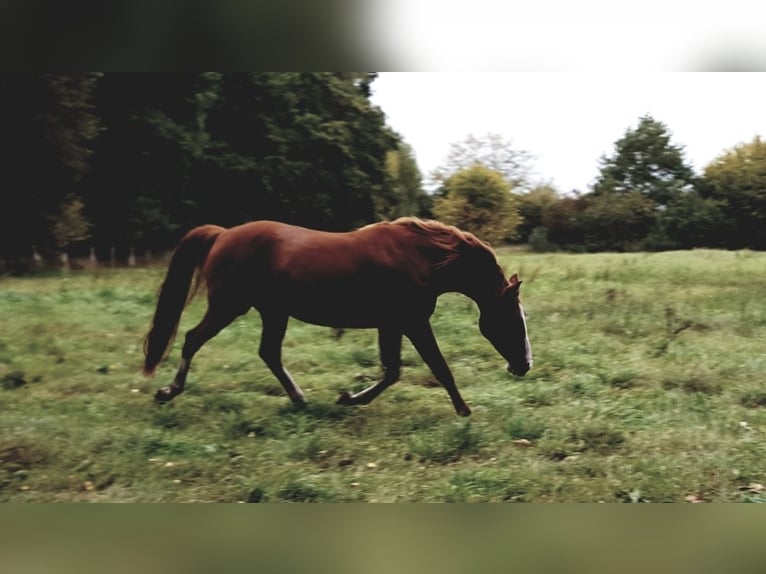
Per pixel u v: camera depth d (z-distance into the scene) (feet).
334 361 25.05
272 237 20.65
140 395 21.30
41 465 16.37
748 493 15.53
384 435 18.39
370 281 20.17
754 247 51.03
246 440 17.95
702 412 19.94
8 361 24.36
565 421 19.12
